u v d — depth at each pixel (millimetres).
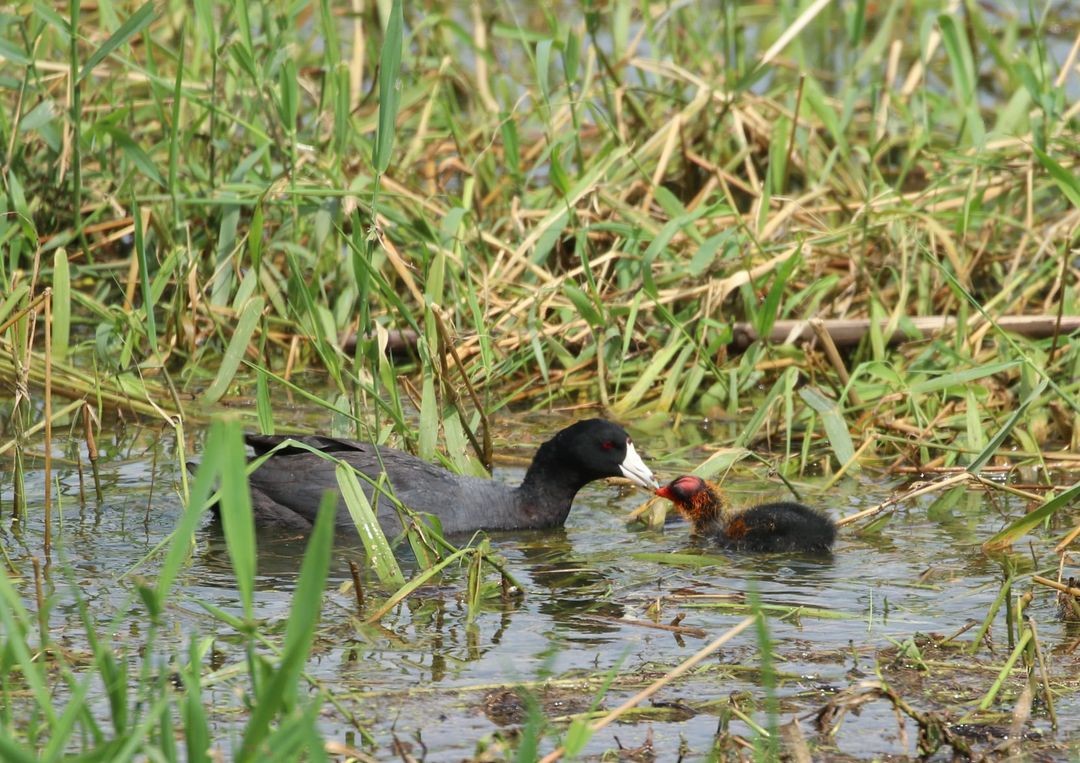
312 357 14914
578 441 11391
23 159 15086
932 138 18250
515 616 9102
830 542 10523
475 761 6855
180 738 7113
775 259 14469
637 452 12305
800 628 8930
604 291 14828
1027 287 14484
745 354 13836
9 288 12414
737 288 14797
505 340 13930
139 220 10844
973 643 8516
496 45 22312
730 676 8109
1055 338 13109
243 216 15422
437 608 9219
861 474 12406
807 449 12367
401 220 14086
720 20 20891
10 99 16016
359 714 7500
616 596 9586
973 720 7582
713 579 9984
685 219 13320
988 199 15914
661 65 16703
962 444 12680
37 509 11000
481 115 18453
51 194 15289
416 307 14977
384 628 8789
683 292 14289
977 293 15320
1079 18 23516
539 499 11516
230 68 15195
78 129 13500
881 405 13055
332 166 14953
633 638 8711
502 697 7738
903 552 10484
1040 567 10047
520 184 15719
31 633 8461
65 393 13078
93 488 11539
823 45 22141
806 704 7754
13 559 9875
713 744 7121
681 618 9016
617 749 7180
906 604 9391
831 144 18141
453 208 13883
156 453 12305
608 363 14289
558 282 13883
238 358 11227
